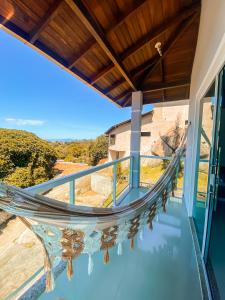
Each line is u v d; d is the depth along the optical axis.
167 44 2.92
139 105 4.05
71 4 1.51
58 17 1.89
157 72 3.72
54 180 1.65
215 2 1.43
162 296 1.44
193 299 1.40
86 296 1.44
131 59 3.04
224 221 2.45
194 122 2.70
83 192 4.37
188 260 1.84
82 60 2.68
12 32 1.84
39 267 1.51
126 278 1.62
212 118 1.83
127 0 1.92
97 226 1.14
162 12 2.26
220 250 1.88
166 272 1.69
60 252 1.01
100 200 4.02
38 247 1.53
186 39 2.86
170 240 2.19
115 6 1.94
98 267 1.76
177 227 2.48
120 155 12.22
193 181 2.69
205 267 1.68
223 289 1.43
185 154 3.48
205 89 2.03
